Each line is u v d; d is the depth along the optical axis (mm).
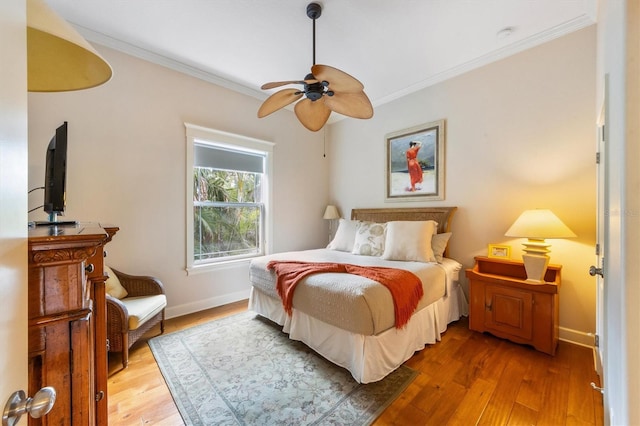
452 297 2689
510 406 1554
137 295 2445
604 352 1340
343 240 3494
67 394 673
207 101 3107
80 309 691
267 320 2787
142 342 2318
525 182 2539
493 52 2629
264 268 2627
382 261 2721
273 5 2004
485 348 2199
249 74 3072
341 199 4348
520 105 2557
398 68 2912
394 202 3619
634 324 679
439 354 2113
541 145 2439
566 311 2307
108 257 2488
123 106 2549
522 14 2119
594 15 2096
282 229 3875
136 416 1496
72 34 916
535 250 2271
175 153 2877
